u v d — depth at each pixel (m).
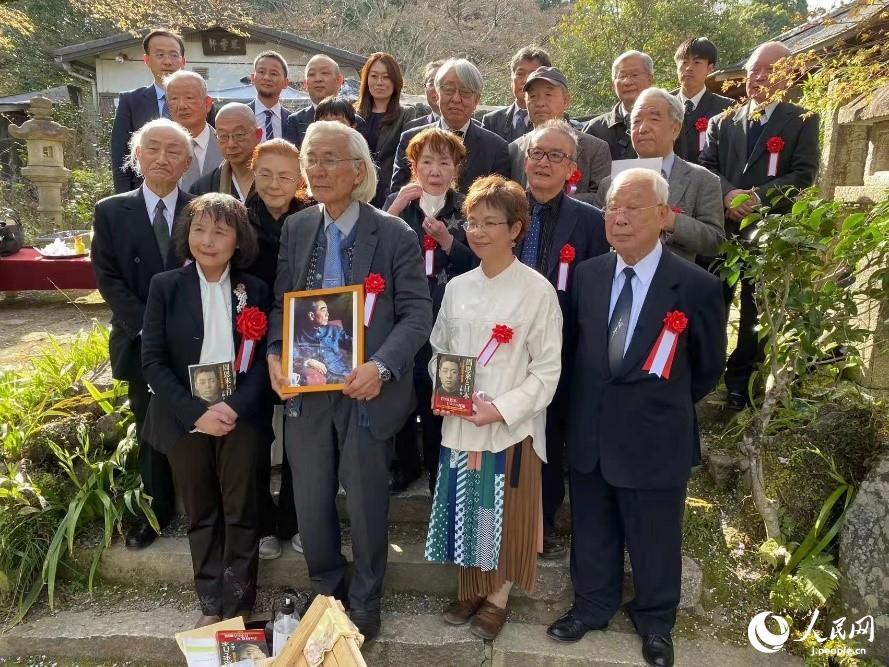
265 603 2.75
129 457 3.15
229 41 14.33
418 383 2.87
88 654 2.59
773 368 2.88
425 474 3.29
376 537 2.43
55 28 17.75
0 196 11.14
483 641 2.50
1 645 2.59
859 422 2.93
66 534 2.85
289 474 2.81
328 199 2.31
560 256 2.70
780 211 3.46
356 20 21.98
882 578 2.41
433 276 2.89
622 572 2.54
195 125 3.55
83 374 3.72
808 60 2.73
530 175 2.71
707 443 3.38
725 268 3.17
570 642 2.49
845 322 2.89
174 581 2.86
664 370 2.26
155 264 2.79
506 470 2.38
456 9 22.09
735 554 2.84
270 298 2.58
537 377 2.35
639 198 2.24
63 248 6.38
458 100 3.21
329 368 2.30
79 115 14.00
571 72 16.11
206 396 2.35
